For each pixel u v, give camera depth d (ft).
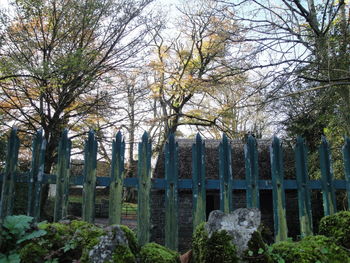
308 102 22.99
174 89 59.82
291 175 27.55
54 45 34.68
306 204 12.39
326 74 19.93
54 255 10.02
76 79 34.09
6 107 35.58
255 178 12.49
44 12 32.73
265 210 29.89
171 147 12.76
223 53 25.81
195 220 12.18
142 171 12.42
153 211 29.81
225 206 12.21
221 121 55.42
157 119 53.83
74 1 33.71
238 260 9.27
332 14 21.70
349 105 20.93
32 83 33.91
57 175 12.48
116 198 12.22
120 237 9.67
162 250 10.42
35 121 36.42
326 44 19.47
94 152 12.66
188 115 59.77
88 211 12.17
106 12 35.50
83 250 9.66
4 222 10.69
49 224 11.27
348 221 10.69
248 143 12.80
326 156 12.82
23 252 9.93
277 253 10.09
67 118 38.88
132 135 49.85
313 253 9.80
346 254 10.04
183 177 31.68
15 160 12.55
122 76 39.99
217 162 32.96
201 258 9.60
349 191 12.59
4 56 31.37
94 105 39.52
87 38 37.04
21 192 26.73
